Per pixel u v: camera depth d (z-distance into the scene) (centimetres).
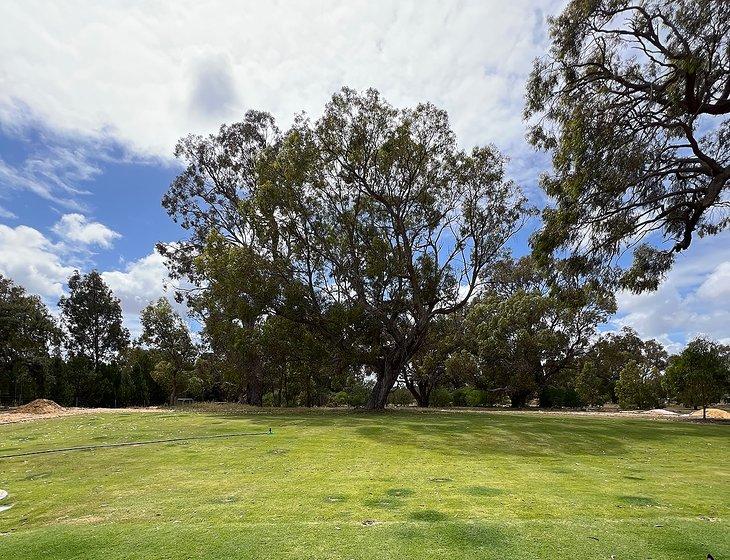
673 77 1477
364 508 626
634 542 478
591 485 798
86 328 5234
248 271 2319
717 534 504
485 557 438
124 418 2022
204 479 852
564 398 4184
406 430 1541
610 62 1697
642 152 1557
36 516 655
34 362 4150
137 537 506
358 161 2381
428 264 2544
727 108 1557
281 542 479
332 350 2459
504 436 1439
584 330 4056
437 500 671
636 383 3738
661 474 934
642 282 1970
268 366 2995
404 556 441
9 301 4138
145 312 3856
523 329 3884
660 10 1519
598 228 1711
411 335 2555
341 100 2367
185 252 3744
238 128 3550
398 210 2483
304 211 2408
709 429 1692
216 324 2719
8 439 1459
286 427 1620
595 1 1557
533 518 571
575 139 1569
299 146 2325
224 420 1872
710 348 2195
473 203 2519
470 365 3988
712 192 1612
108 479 883
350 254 2464
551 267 1812
